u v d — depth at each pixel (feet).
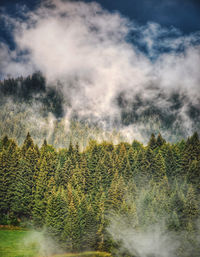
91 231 184.55
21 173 228.02
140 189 228.43
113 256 175.73
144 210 189.26
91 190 235.81
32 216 210.59
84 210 188.75
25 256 161.48
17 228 203.41
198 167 240.94
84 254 175.73
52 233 179.52
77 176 240.12
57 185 229.45
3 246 170.91
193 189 209.36
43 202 205.26
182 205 189.78
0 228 200.13
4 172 227.61
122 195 205.26
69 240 176.04
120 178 227.20
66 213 185.57
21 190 220.02
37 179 226.38
